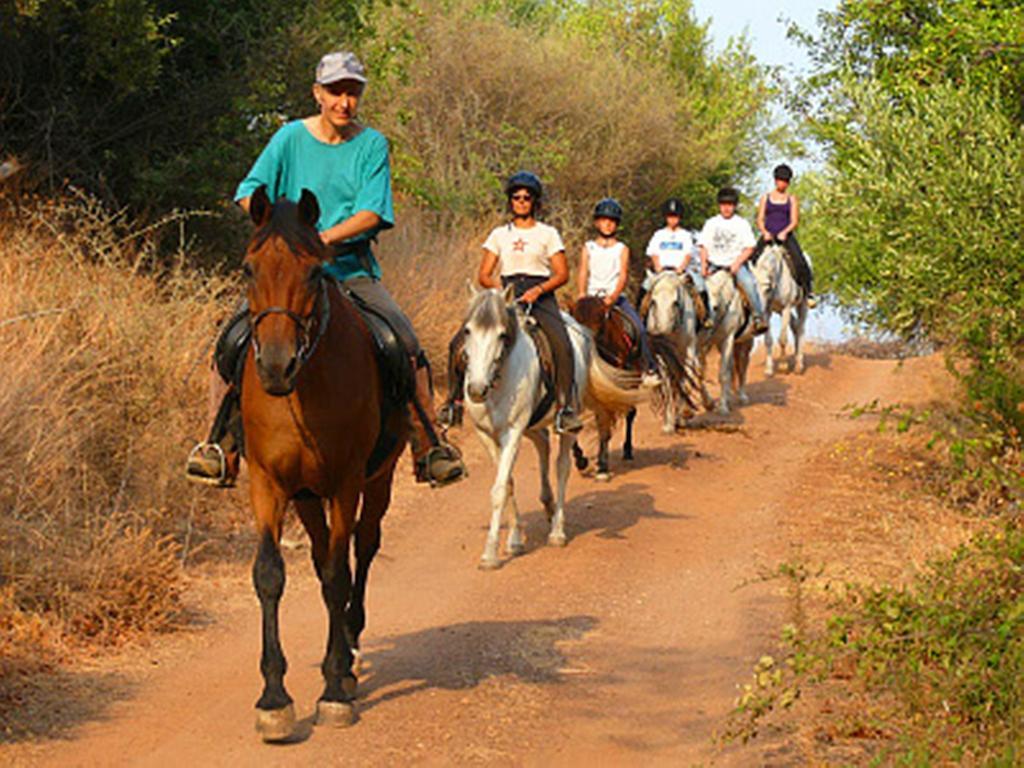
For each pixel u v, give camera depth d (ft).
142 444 34.91
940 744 19.30
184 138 50.88
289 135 22.82
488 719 22.35
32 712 21.95
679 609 30.30
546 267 36.83
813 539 36.60
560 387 36.19
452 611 30.12
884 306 42.01
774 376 75.82
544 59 98.22
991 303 38.17
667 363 50.98
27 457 29.94
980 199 38.99
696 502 43.24
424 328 57.21
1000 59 45.50
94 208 48.57
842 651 21.18
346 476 21.35
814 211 44.09
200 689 23.80
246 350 21.18
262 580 20.66
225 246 53.06
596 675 25.17
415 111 88.33
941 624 21.04
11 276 38.47
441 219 78.89
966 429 32.45
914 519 37.09
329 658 21.95
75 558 27.94
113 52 45.06
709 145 107.55
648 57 113.80
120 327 37.27
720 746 20.71
